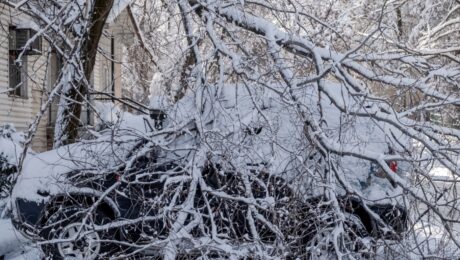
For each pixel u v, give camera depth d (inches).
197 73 255.0
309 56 264.8
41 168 265.3
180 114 255.0
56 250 251.1
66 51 324.5
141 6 346.3
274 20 322.0
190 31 278.2
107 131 280.8
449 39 637.3
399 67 307.3
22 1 337.1
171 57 280.1
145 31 334.6
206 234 213.5
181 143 254.2
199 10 282.4
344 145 233.1
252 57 257.3
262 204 215.9
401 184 227.3
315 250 213.8
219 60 261.4
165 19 309.4
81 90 336.2
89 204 265.0
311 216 220.1
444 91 279.1
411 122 250.1
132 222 221.6
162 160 248.5
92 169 244.7
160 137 252.5
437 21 657.6
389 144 249.3
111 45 696.4
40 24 349.7
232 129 234.4
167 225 217.2
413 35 599.5
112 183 256.2
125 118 306.5
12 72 589.0
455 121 280.5
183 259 214.5
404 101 273.6
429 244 244.7
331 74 264.4
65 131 338.6
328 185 220.8
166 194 224.4
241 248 212.4
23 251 260.5
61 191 259.3
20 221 253.6
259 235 218.5
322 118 243.6
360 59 271.9
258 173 225.8
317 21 275.1
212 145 230.5
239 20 273.7
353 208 242.8
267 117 237.9
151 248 221.9
